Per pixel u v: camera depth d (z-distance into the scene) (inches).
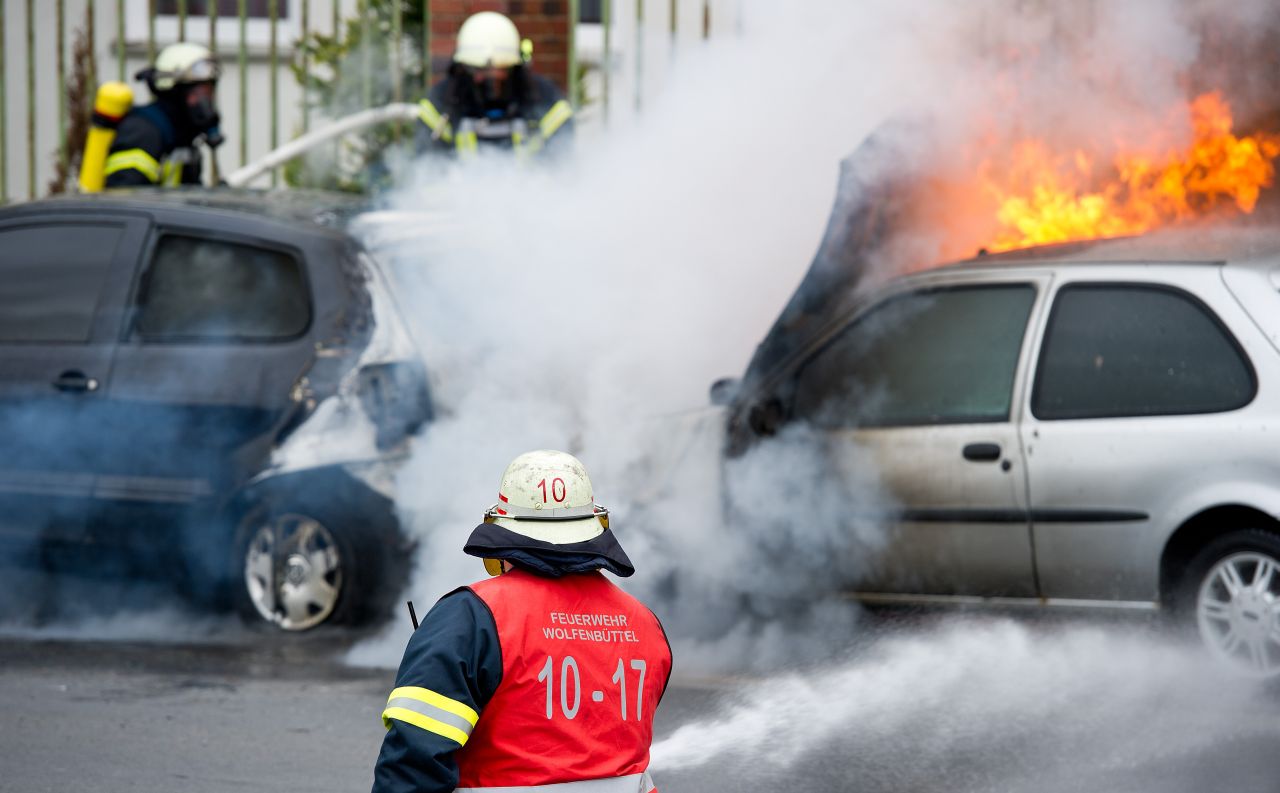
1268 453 491.5
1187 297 517.3
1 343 640.4
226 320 613.0
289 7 1045.2
